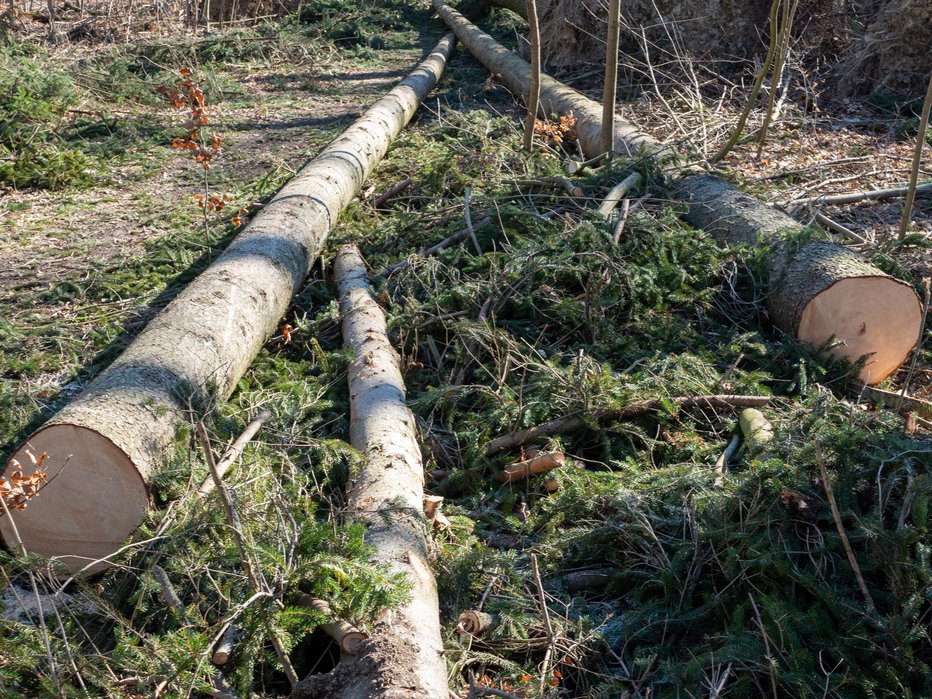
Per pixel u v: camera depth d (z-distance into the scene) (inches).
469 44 508.1
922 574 101.2
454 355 182.1
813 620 101.2
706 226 229.6
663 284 199.2
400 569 105.0
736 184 264.7
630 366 171.5
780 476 118.6
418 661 91.5
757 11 408.5
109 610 103.3
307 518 109.0
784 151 312.5
